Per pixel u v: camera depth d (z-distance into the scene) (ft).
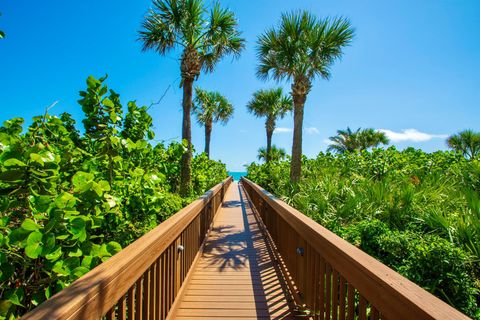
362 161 29.17
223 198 37.32
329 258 5.78
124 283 4.45
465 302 8.29
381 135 68.69
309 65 25.48
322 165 34.45
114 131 8.35
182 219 9.07
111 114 8.21
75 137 9.75
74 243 5.32
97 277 3.79
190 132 25.84
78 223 5.10
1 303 4.27
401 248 10.71
